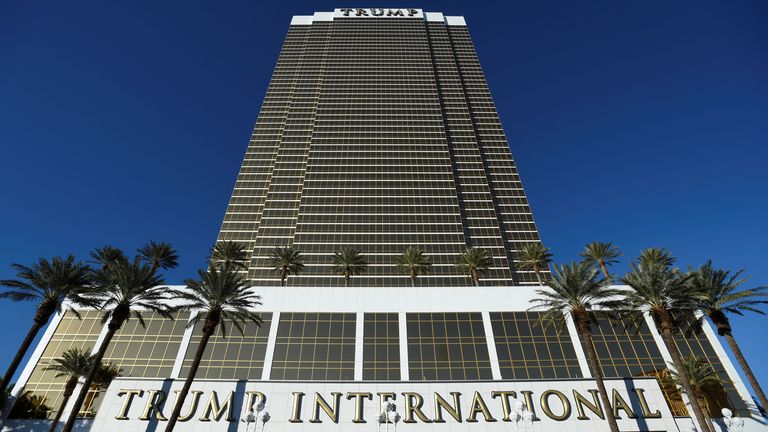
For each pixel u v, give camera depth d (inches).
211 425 1660.9
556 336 2185.0
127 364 2114.9
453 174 4936.0
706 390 1999.3
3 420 1893.5
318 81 5959.6
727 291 1690.5
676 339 2210.9
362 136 5221.5
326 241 4293.8
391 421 1524.4
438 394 1744.6
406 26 6727.4
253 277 4030.5
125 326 2255.2
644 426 1658.5
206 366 2102.6
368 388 1759.4
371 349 2150.6
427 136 5255.9
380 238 4338.1
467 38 6737.2
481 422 1683.1
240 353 2144.4
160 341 2197.3
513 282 4067.4
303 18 6934.1
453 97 5816.9
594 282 1711.4
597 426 1668.3
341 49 6309.1
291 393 1744.6
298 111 5585.6
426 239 4350.4
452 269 4126.5
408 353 2133.4
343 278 4020.7
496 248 4343.0
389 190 4744.1
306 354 2137.1
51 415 1934.1
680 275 1792.6
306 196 4648.1
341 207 4581.7
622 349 2154.3
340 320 2255.2
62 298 1678.2
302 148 5177.2
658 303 1640.0
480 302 2313.0
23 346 1520.7
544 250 3176.7
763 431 1875.0
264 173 5029.5
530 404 1723.7
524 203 4822.8
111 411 1685.5
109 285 1690.5
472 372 2069.4
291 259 3011.8
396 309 2292.1
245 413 1685.5
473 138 5364.2
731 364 2107.5
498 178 5068.9
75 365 1893.5
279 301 2320.4
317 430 1662.2
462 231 4421.8
